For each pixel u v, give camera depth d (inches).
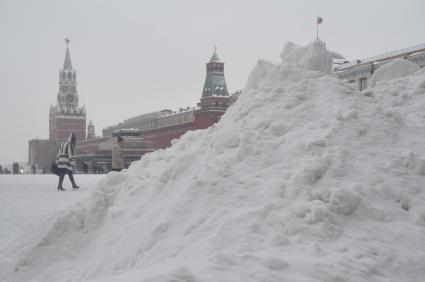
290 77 362.9
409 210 240.1
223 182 268.1
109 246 285.3
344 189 235.9
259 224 227.9
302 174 252.4
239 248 205.2
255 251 206.2
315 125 303.0
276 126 306.8
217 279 168.6
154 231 254.5
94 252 300.4
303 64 387.9
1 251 343.6
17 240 350.9
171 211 261.4
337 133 287.7
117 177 372.5
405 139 300.5
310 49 394.3
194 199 264.4
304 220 224.5
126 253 257.9
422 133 318.3
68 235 335.9
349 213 232.5
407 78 453.4
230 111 381.1
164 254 230.7
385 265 199.8
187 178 301.0
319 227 218.8
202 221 245.4
